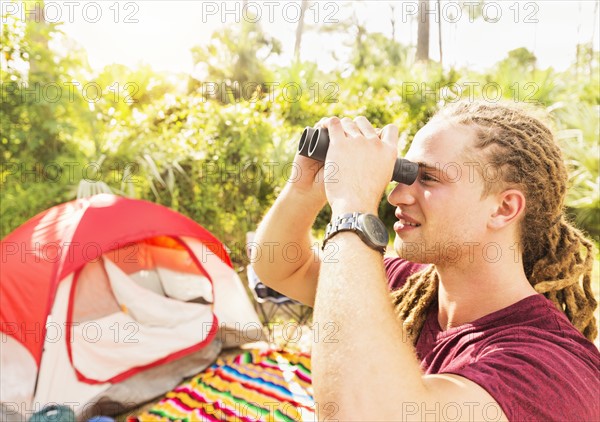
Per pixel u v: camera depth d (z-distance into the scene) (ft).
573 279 3.71
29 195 16.39
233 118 20.72
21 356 10.82
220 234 20.29
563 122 27.30
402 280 4.46
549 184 3.40
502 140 3.25
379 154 3.00
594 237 22.38
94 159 17.62
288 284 4.20
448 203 3.22
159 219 12.97
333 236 2.81
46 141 17.25
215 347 13.75
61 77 17.38
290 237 4.03
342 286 2.59
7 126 16.48
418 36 53.52
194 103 21.65
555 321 3.11
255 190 20.66
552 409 2.50
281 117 26.63
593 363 2.96
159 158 18.70
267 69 37.83
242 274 19.19
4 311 10.94
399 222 3.48
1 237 16.29
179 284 14.08
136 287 12.84
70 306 11.39
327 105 29.01
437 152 3.28
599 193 22.45
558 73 32.73
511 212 3.24
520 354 2.71
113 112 19.38
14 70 16.92
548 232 3.63
